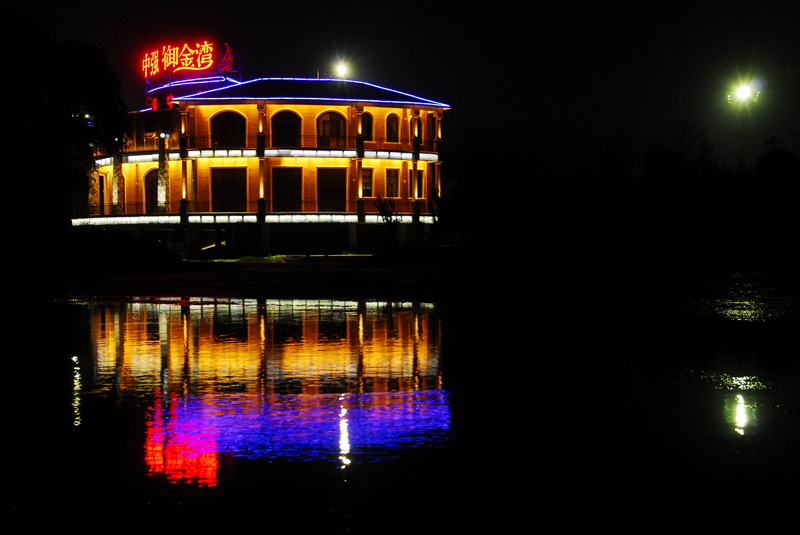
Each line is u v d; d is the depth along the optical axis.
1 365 11.52
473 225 52.03
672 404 8.70
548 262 46.44
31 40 45.84
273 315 19.23
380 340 14.35
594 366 11.27
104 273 41.19
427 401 8.95
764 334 14.94
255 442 7.16
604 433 7.46
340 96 66.69
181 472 6.27
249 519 5.28
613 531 5.10
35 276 38.69
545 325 16.70
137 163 68.31
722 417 8.07
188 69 68.12
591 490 5.84
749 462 6.49
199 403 8.86
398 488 5.89
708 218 46.22
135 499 5.66
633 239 47.47
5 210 45.38
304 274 39.88
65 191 50.06
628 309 20.11
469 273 39.47
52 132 47.97
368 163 67.25
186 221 64.25
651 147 51.19
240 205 65.81
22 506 5.54
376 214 66.62
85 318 18.55
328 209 66.69
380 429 7.64
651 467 6.36
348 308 21.05
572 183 50.75
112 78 50.31
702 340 14.09
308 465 6.46
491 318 18.22
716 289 26.64
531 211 50.47
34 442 7.15
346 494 5.75
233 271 43.94
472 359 12.05
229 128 66.06
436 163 70.69
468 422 7.91
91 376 10.62
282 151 64.50
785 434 7.38
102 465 6.46
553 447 6.98
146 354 12.69
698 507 5.49
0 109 44.69
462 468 6.36
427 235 61.06
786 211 44.56
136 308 21.25
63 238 45.00
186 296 25.70
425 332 15.59
